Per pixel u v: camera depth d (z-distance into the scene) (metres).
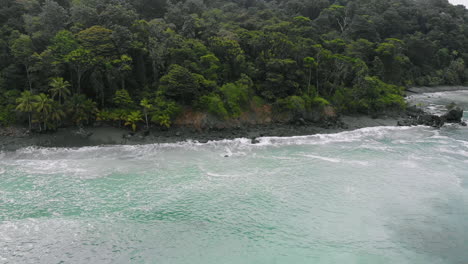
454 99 125.12
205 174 51.88
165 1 110.19
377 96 93.62
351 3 158.38
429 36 163.50
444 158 59.91
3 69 69.31
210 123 73.94
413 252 35.34
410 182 50.28
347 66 94.25
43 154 57.44
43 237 36.16
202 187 47.59
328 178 51.31
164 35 84.75
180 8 112.25
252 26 107.62
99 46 72.50
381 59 116.00
